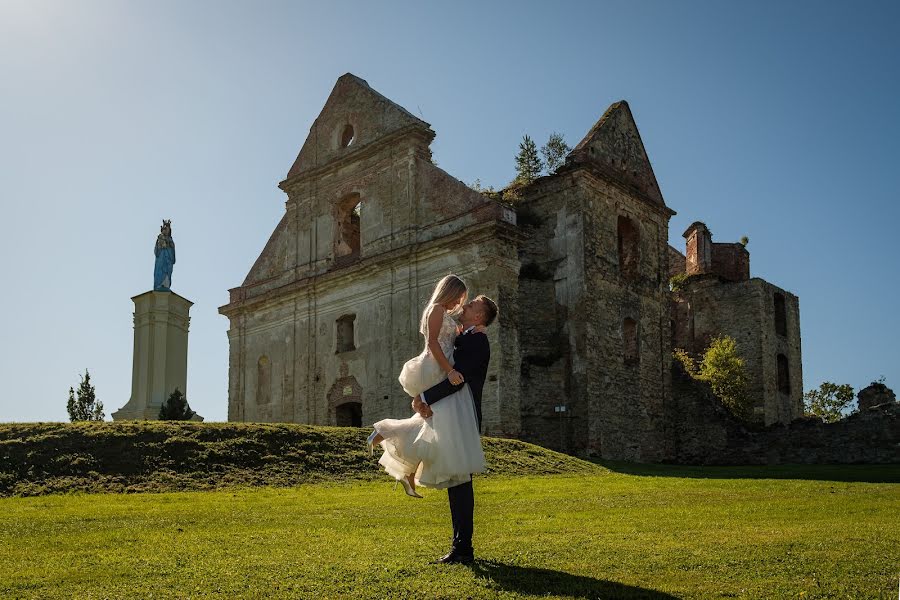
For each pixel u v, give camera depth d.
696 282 41.84
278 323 35.41
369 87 34.03
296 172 36.12
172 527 9.31
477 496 13.61
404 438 6.13
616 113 34.00
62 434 18.19
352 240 35.16
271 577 5.68
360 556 6.39
